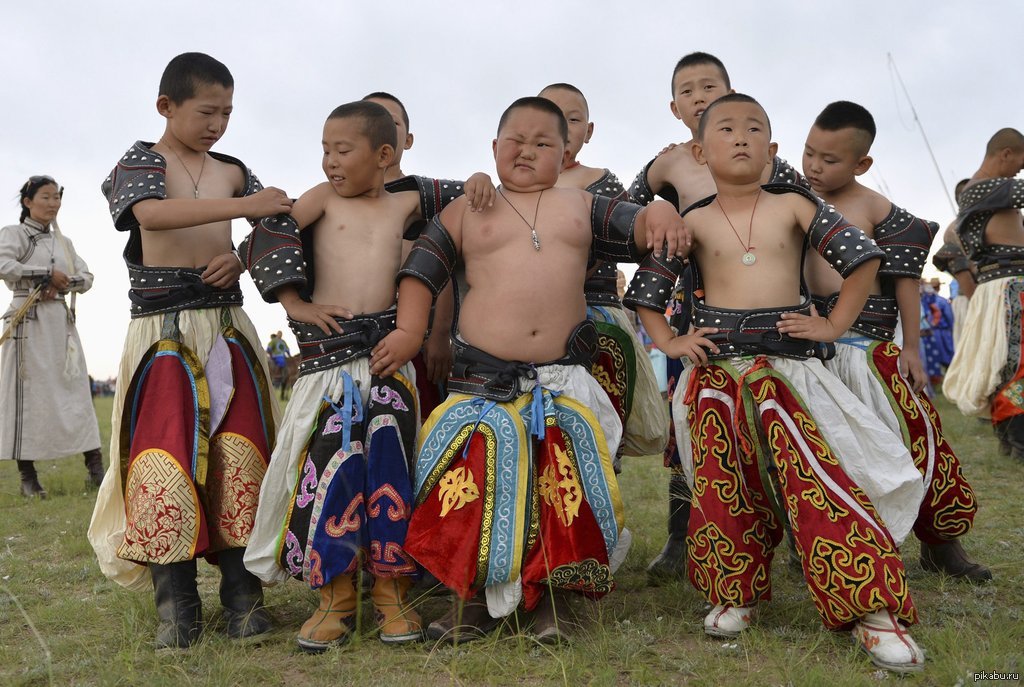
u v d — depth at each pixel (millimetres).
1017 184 6539
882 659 2840
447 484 3262
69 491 6820
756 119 3391
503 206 3520
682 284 4098
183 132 3623
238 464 3406
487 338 3389
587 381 3445
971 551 4242
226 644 3211
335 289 3467
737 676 2812
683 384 3582
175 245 3562
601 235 3580
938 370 12172
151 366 3463
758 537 3246
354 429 3301
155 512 3236
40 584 4230
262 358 3717
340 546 3162
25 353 6738
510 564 3152
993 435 7934
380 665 2979
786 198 3420
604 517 3277
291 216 3480
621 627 3299
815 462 3104
